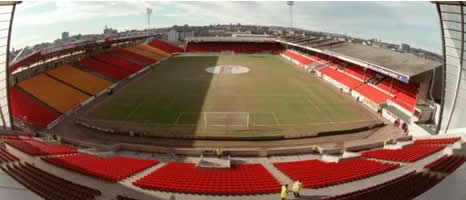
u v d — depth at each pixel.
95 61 66.06
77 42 58.00
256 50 114.00
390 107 42.81
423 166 20.05
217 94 51.03
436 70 39.03
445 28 27.89
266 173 21.02
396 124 38.66
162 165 23.05
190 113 41.09
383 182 17.86
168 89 54.25
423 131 33.97
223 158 26.39
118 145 28.25
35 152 22.08
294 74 71.06
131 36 87.25
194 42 117.88
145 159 24.83
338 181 17.78
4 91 31.00
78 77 54.66
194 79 63.19
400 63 47.91
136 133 33.38
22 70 46.53
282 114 41.22
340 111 43.28
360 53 62.12
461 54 27.58
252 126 36.59
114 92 51.91
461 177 16.30
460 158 19.81
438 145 25.55
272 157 27.00
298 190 15.97
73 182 16.95
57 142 30.19
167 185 17.22
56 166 19.28
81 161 21.33
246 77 66.06
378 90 50.16
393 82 49.84
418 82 40.47
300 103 46.69
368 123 38.88
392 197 14.37
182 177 19.30
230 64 83.69
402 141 31.58
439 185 15.39
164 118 39.06
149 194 16.00
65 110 41.78
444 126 31.42
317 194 16.38
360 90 52.75
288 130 35.59
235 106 44.44
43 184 15.52
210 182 18.30
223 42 118.50
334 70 67.81
